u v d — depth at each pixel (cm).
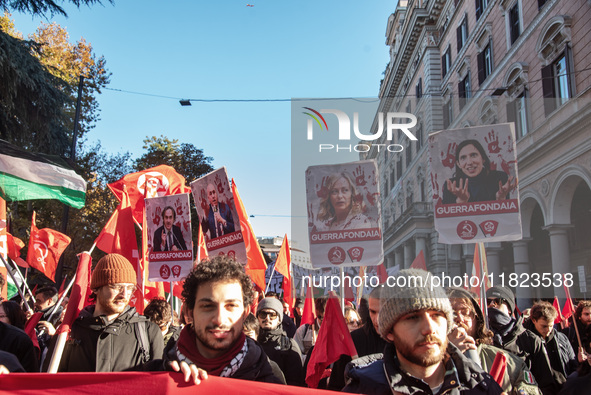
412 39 2709
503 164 283
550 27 1457
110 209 2478
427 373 208
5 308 464
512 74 1648
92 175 2542
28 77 1497
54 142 1738
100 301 359
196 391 216
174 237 601
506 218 279
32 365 352
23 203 2292
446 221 285
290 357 475
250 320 466
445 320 204
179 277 590
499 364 247
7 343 344
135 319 370
